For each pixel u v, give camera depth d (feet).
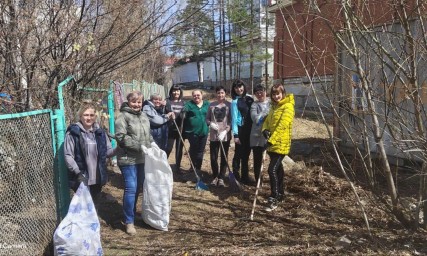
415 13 12.62
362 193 17.66
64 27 15.02
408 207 14.65
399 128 13.60
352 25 12.42
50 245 12.56
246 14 64.80
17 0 14.07
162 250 13.00
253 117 19.45
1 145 11.75
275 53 46.39
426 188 13.01
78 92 17.39
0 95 13.65
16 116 11.03
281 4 14.40
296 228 14.85
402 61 13.12
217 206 17.67
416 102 12.17
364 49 13.14
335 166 22.33
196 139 21.97
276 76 50.21
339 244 12.88
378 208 15.07
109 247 13.26
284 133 16.83
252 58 71.77
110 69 18.08
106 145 14.33
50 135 12.60
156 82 68.90
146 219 15.06
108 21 16.75
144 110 20.16
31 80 14.66
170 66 70.23
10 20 13.88
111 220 15.85
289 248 12.84
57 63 14.74
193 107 21.72
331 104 13.17
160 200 14.78
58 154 13.10
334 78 15.38
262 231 14.66
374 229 14.16
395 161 19.99
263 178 21.75
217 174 21.18
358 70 12.51
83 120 13.43
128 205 14.51
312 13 13.28
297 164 22.47
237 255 12.43
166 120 20.61
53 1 14.88
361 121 13.93
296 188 19.31
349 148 23.21
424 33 11.69
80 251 10.94
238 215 16.55
